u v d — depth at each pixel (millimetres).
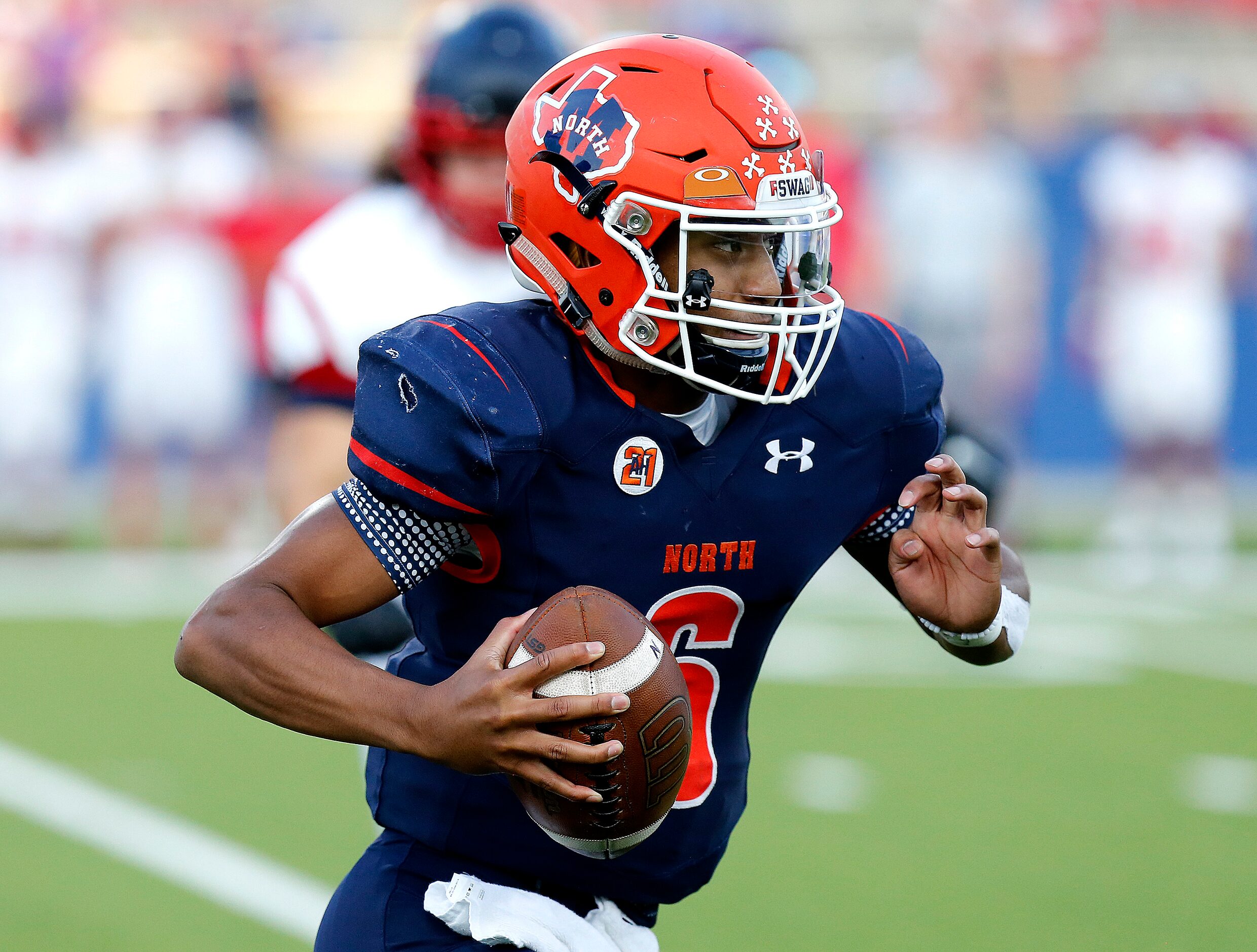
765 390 7652
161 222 29609
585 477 7367
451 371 7184
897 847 15406
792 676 22094
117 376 29969
